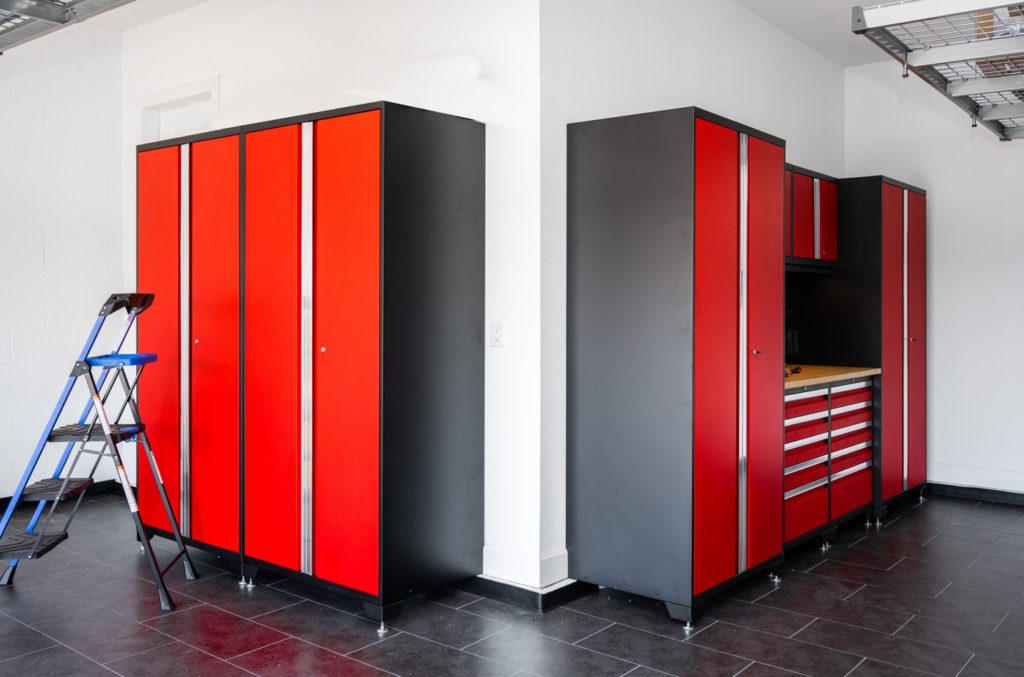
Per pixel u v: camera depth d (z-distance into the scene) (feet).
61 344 17.19
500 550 11.84
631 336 11.25
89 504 17.13
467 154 11.65
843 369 16.20
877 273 16.46
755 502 12.09
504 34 11.61
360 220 10.72
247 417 12.18
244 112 15.33
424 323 11.08
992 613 11.28
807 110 17.94
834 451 14.87
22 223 16.51
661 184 10.94
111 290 18.01
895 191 17.01
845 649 10.05
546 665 9.55
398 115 10.62
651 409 11.09
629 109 12.79
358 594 10.89
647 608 11.46
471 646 10.10
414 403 10.96
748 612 11.30
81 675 9.24
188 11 16.35
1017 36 11.09
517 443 11.65
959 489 18.43
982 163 18.04
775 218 12.56
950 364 18.52
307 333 11.36
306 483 11.44
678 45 13.80
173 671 9.36
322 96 13.98
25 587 12.15
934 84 13.24
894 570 13.21
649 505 11.10
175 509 13.35
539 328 11.38
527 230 11.46
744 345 11.82
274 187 11.71
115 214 18.03
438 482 11.35
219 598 11.79
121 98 18.04
